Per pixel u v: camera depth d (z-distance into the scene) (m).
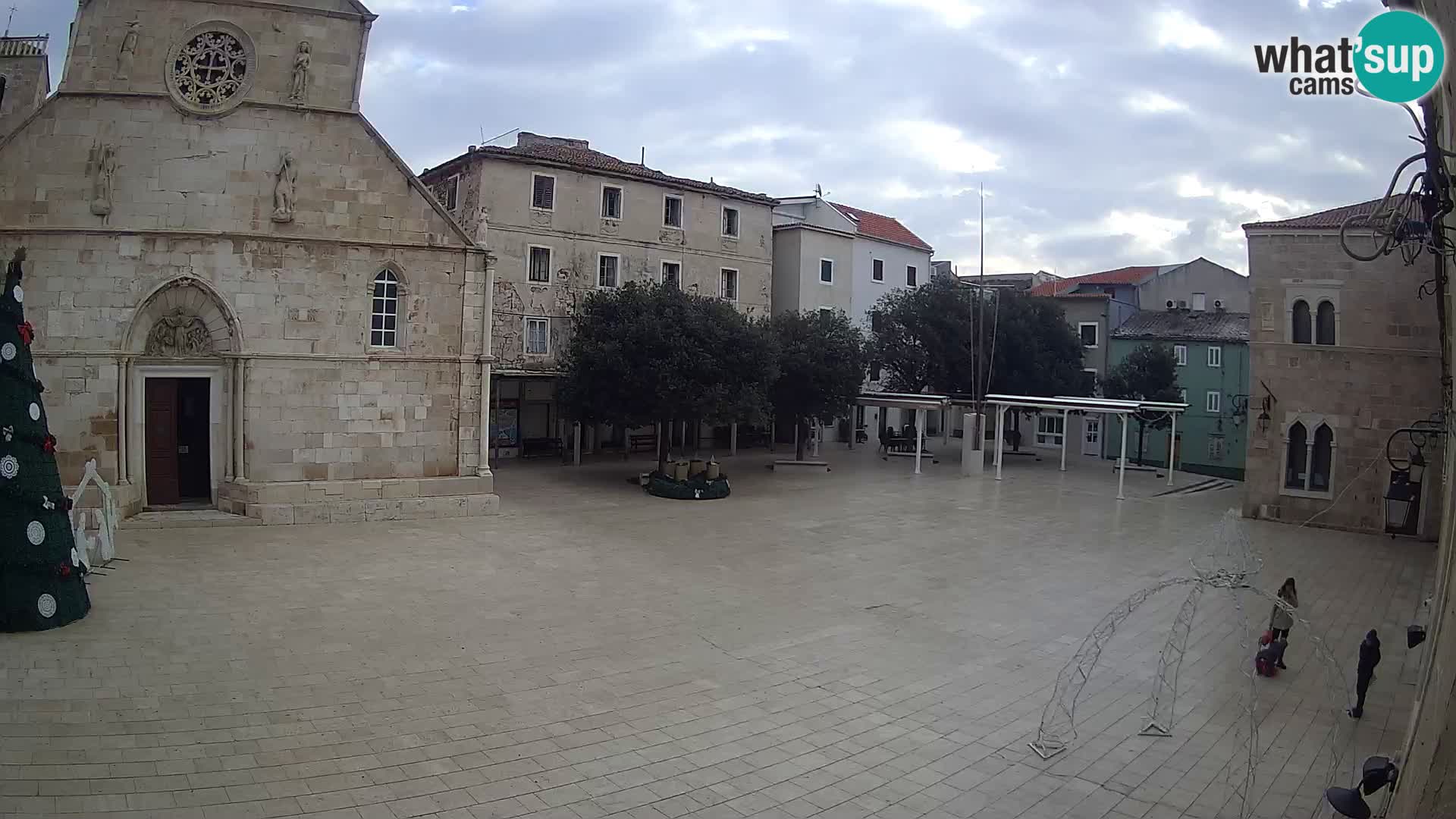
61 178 22.78
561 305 40.72
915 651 15.80
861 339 46.28
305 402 24.73
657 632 16.22
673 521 27.59
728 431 50.38
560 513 27.95
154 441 24.09
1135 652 16.34
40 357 22.55
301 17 24.80
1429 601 17.56
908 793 10.42
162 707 11.62
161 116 23.47
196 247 23.67
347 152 25.27
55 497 14.62
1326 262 30.52
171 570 18.61
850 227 56.47
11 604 14.04
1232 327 55.03
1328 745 12.47
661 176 44.41
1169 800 10.59
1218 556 13.08
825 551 23.92
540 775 10.37
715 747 11.43
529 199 39.75
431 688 12.94
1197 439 53.78
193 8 23.83
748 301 48.28
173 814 8.93
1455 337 8.29
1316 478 31.06
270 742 10.79
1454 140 7.31
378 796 9.61
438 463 26.50
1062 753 11.79
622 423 33.06
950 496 35.44
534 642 15.30
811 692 13.61
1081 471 46.72
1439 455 28.41
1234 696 14.30
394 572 19.53
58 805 8.96
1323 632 18.33
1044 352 52.28
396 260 25.81
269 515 23.69
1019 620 18.08
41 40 31.89
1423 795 6.64
